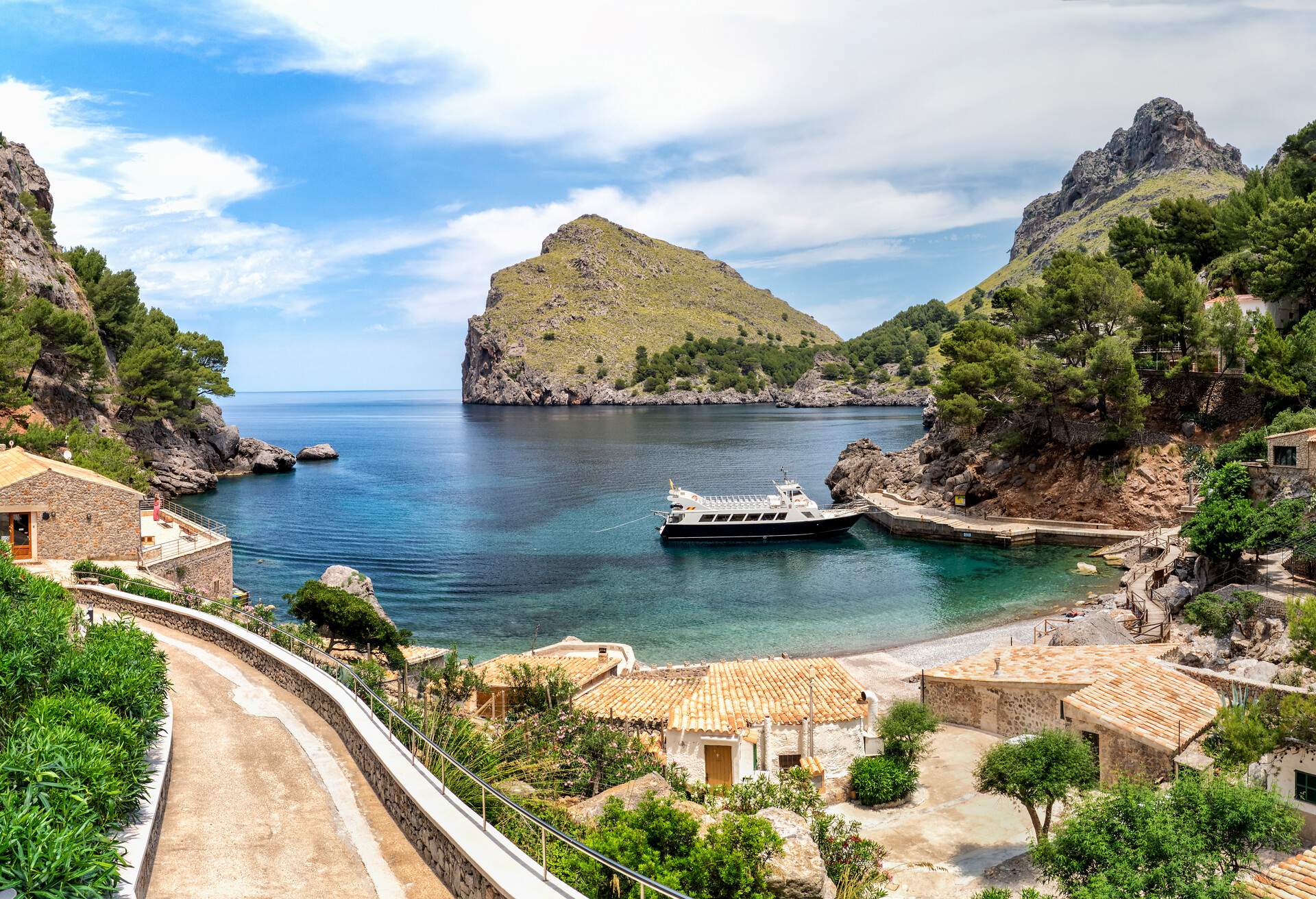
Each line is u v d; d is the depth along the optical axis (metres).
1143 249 105.75
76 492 46.34
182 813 15.39
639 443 199.00
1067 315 86.25
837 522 89.81
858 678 45.59
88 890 9.33
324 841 14.40
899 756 30.25
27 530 45.59
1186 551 54.78
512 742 20.67
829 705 31.16
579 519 102.12
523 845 13.29
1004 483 89.69
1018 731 34.03
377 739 17.11
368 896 12.57
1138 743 26.86
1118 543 75.94
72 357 101.88
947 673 36.38
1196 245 103.88
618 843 13.62
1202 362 80.50
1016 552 79.06
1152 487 79.25
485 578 73.56
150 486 109.44
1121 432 81.19
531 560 80.62
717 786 25.52
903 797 29.11
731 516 90.56
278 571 74.12
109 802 11.95
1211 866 18.22
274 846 14.16
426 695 27.62
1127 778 22.28
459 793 14.88
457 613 62.91
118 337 125.06
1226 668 33.19
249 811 15.55
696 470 146.62
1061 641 42.06
